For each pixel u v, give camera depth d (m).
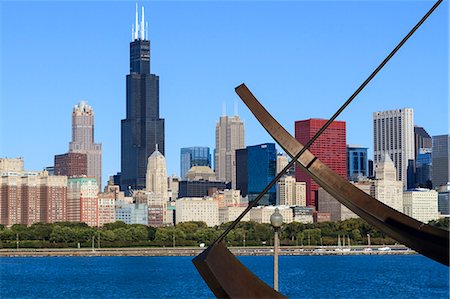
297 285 132.38
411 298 107.44
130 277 161.38
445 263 23.61
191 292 118.38
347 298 107.69
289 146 26.80
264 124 27.38
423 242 23.86
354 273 167.00
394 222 24.45
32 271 184.50
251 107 27.78
